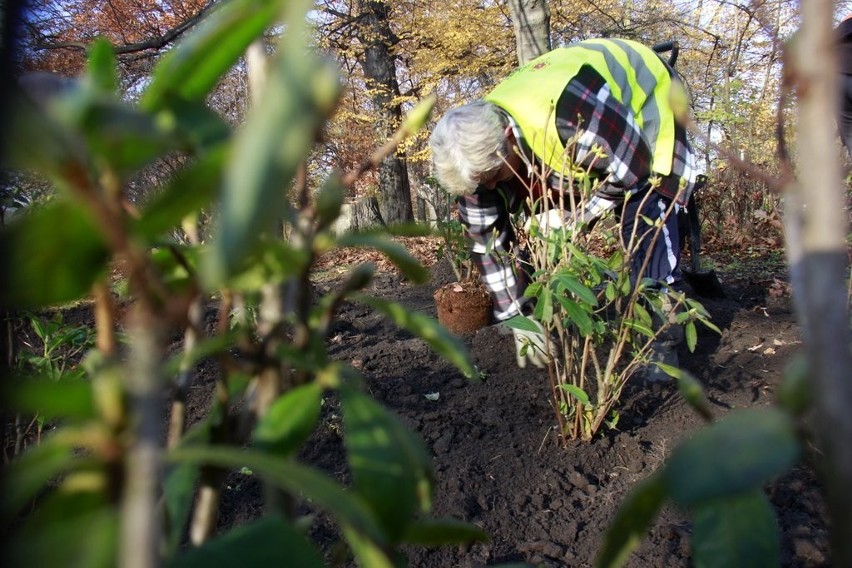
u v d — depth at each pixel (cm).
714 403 248
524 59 586
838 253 33
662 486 45
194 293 34
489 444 228
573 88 233
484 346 322
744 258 565
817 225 34
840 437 33
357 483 45
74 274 36
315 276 605
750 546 50
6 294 34
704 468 39
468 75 1016
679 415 239
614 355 216
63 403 35
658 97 250
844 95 209
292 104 25
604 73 238
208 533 54
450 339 53
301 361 49
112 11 701
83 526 33
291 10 26
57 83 44
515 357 302
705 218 646
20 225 32
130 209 46
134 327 33
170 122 38
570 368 229
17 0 38
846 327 33
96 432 32
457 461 216
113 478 33
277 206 25
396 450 47
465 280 398
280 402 49
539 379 275
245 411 54
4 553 33
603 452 219
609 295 206
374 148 1035
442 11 973
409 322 53
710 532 52
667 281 258
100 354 46
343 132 796
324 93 25
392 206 1088
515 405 255
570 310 189
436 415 248
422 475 50
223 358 50
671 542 166
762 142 648
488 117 226
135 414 31
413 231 56
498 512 189
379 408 49
